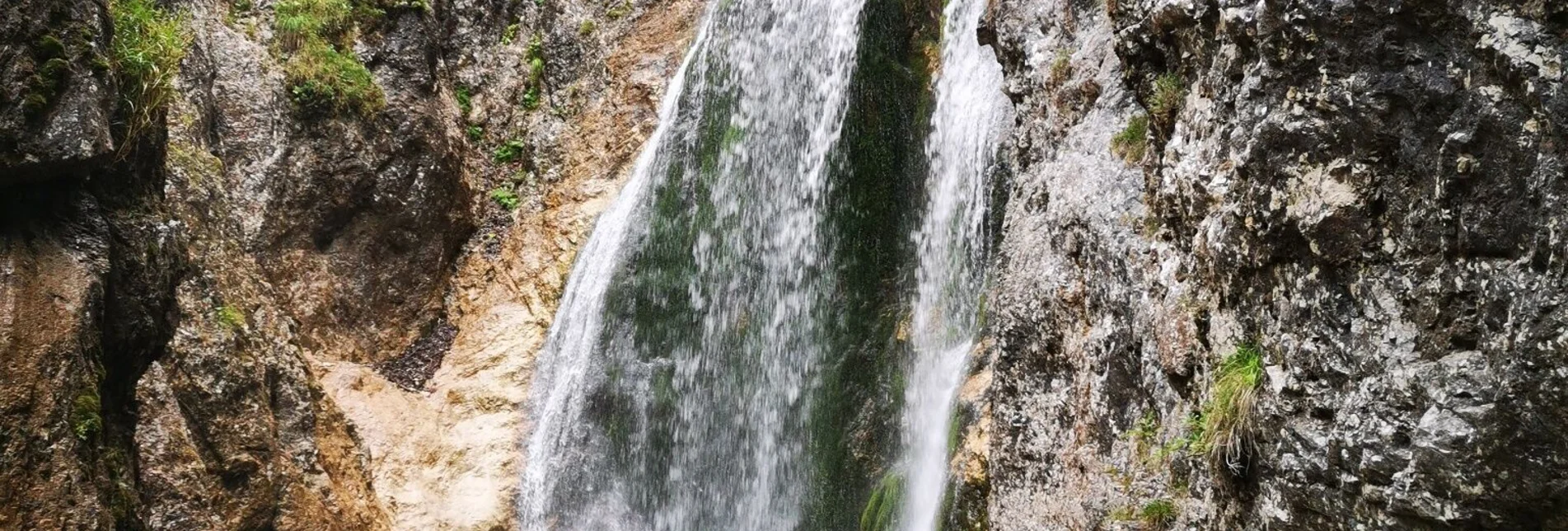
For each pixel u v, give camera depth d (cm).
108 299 534
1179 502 481
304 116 1114
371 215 1146
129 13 574
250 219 1048
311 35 1145
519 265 1215
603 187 1223
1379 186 313
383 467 1009
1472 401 279
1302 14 330
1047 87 705
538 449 1089
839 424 986
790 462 1016
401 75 1204
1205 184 390
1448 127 292
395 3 1227
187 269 621
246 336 817
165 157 611
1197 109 420
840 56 1061
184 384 739
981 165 877
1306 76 334
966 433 755
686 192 1152
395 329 1149
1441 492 285
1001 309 692
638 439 1094
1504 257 277
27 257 495
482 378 1129
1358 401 314
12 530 462
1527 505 269
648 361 1114
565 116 1302
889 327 981
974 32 943
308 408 888
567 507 1066
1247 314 376
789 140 1095
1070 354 613
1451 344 290
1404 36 307
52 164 490
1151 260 521
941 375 876
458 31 1334
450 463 1054
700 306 1111
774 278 1073
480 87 1329
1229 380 376
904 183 1008
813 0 1106
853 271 1020
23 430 474
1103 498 541
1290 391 341
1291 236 342
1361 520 313
